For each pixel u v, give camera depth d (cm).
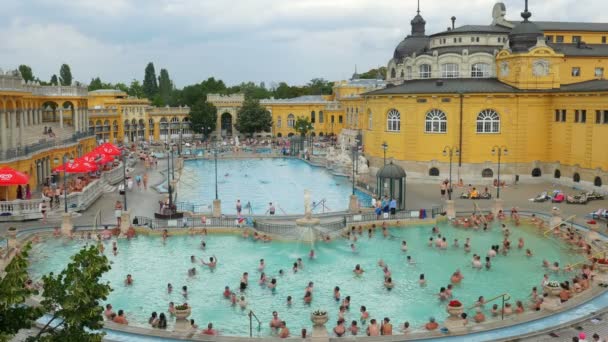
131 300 3781
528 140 8306
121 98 16512
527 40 8481
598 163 7262
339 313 3447
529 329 3144
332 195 7812
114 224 5709
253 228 5506
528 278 4188
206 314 3553
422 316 3503
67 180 8069
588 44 9500
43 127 9619
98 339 1869
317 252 4900
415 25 12038
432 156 8444
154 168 10675
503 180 8312
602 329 3152
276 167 11244
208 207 6825
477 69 9062
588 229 5384
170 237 5397
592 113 7344
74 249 4975
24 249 1853
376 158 9200
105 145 9244
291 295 3872
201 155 12694
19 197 6319
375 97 9112
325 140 16000
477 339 3028
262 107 16550
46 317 3228
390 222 5816
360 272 4297
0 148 6700
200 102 16088
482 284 4069
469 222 5797
